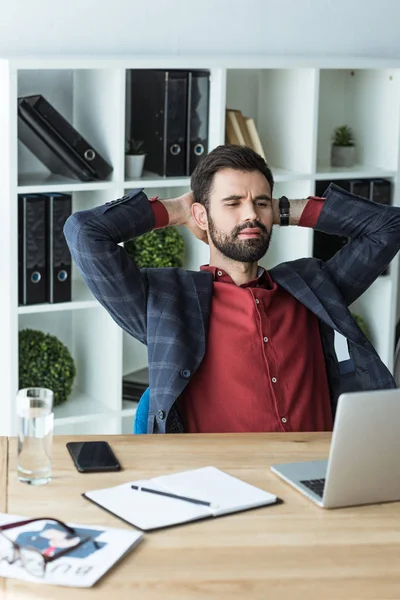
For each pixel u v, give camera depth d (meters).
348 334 2.59
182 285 2.56
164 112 3.65
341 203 2.76
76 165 3.54
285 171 3.97
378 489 1.87
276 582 1.55
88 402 3.83
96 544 1.64
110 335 3.70
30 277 3.51
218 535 1.71
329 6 4.19
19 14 3.65
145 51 3.90
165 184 3.65
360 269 2.72
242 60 3.68
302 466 2.04
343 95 4.34
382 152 4.18
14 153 3.36
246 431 2.45
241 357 2.48
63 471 1.99
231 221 2.52
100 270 2.48
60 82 3.83
